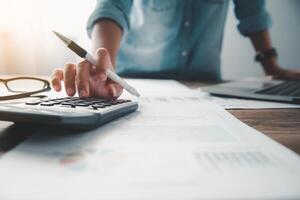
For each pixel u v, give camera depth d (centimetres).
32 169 20
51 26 120
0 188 17
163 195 16
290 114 44
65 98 39
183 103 49
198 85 81
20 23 118
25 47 119
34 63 121
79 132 30
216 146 26
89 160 22
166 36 109
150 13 108
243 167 21
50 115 27
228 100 54
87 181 18
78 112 30
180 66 110
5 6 116
